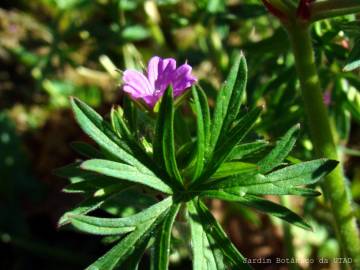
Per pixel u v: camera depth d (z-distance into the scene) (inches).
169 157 3.5
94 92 8.0
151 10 7.1
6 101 8.1
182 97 3.8
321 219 6.7
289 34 4.0
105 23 7.9
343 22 4.4
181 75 3.7
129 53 7.0
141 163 3.5
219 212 7.1
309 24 4.0
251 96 5.4
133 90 3.7
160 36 7.2
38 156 7.8
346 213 4.2
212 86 5.6
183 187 3.6
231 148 3.6
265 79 6.1
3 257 7.0
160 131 3.5
